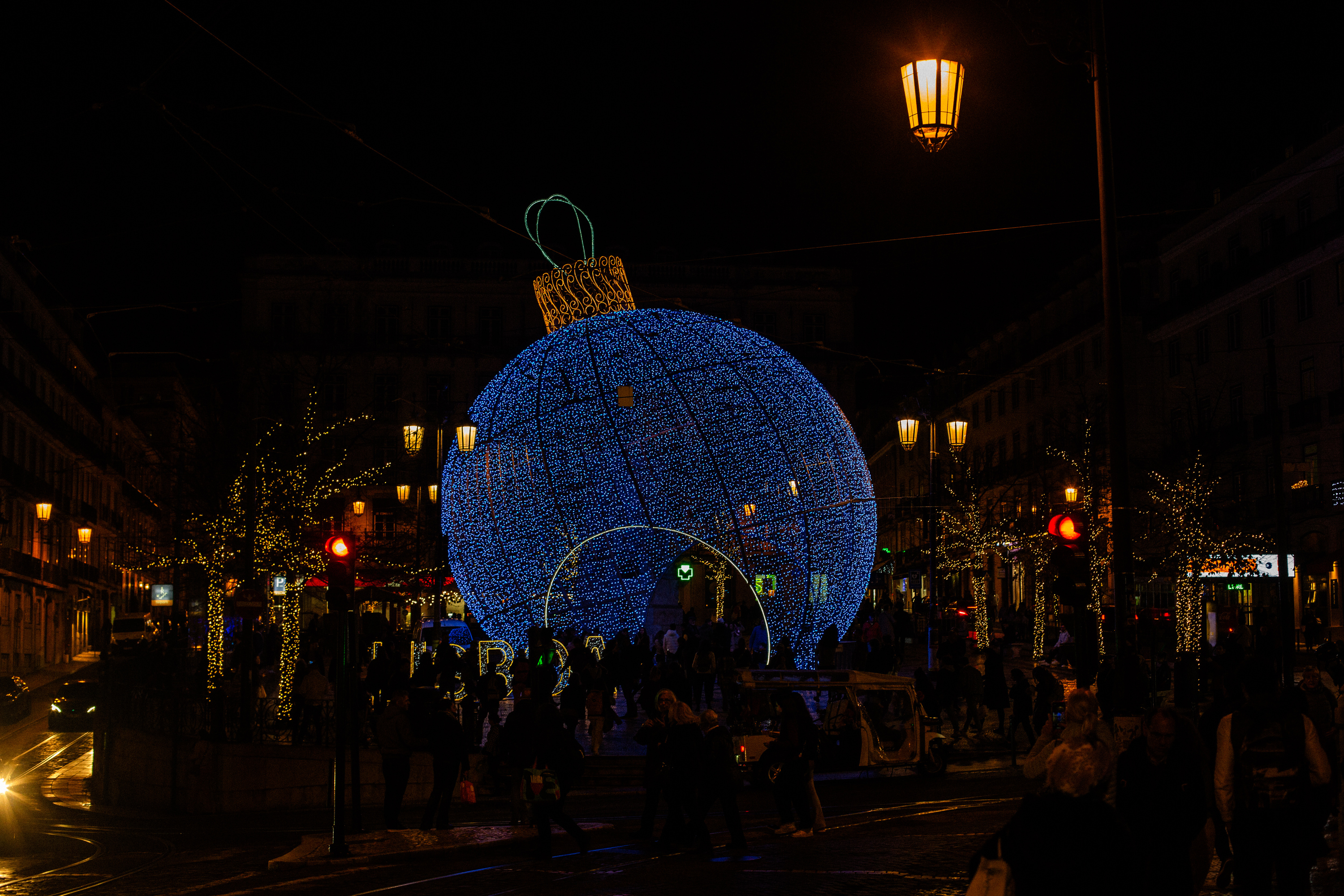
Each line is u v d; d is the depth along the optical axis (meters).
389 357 58.94
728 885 9.45
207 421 34.69
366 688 19.72
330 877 10.70
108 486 63.72
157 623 42.81
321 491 30.92
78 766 24.06
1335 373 38.41
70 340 57.53
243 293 58.91
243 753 17.31
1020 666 35.88
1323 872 8.98
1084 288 53.78
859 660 29.20
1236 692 8.39
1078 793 4.78
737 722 18.56
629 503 26.16
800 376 27.25
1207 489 35.19
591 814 15.90
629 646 25.61
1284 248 40.19
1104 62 10.20
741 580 41.66
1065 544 10.79
